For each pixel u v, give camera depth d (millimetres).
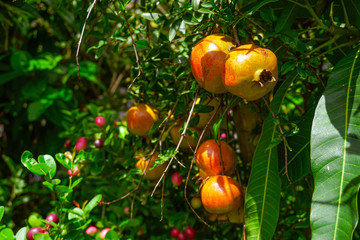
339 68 498
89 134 874
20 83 1425
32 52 1469
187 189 771
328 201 445
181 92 613
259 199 541
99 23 650
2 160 1482
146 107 654
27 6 819
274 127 556
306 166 567
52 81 1404
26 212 1208
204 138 627
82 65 1362
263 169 547
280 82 640
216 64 475
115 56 1529
